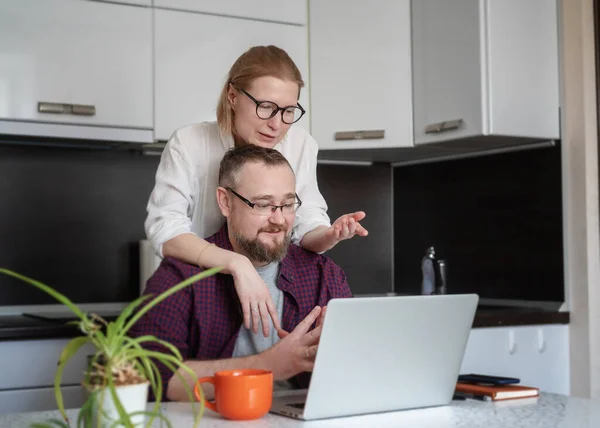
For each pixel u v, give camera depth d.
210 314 1.64
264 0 2.97
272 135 1.83
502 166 3.09
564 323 2.82
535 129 2.82
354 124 3.08
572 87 2.82
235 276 1.59
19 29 2.60
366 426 1.21
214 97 2.88
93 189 3.04
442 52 2.92
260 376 1.24
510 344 2.72
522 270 3.00
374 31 3.07
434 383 1.38
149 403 1.41
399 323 1.29
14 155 2.93
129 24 2.75
